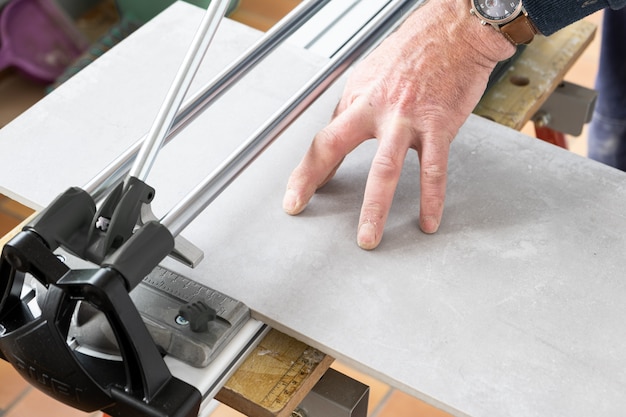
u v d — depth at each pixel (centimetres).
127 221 67
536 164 97
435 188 88
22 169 93
